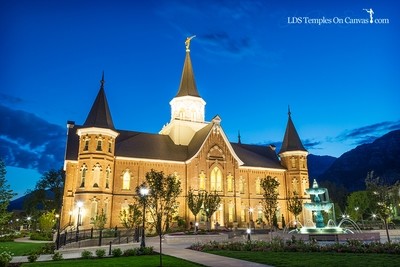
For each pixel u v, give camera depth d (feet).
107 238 119.85
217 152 189.78
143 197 87.61
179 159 186.50
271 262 58.39
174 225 167.63
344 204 335.67
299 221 206.18
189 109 221.25
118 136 191.21
